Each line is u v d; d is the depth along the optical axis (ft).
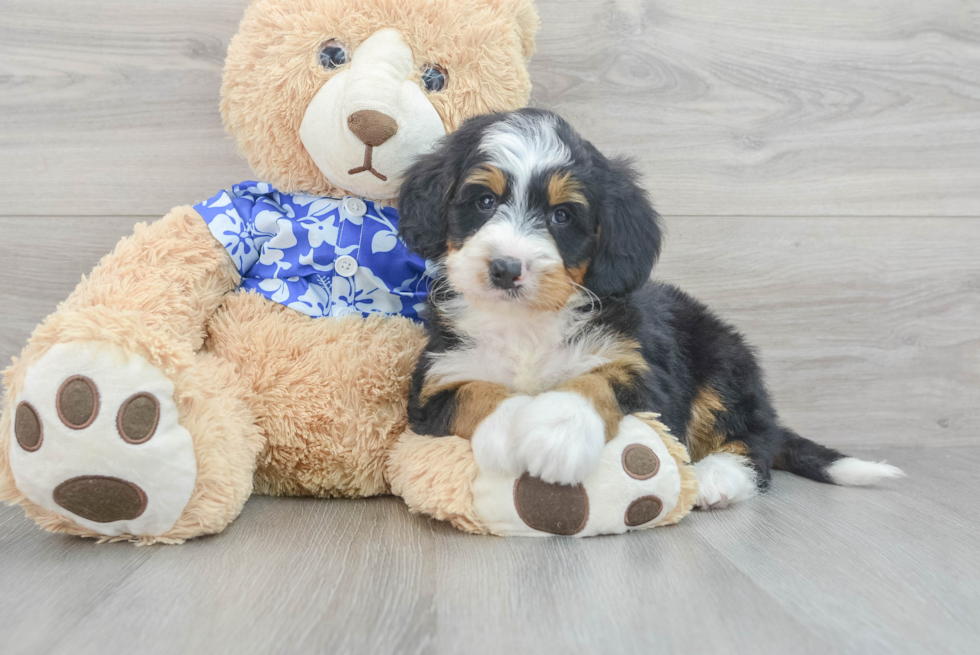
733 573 1.82
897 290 3.01
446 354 2.17
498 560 1.87
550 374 2.11
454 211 2.11
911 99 2.97
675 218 2.92
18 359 1.98
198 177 2.79
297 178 2.37
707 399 2.41
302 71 2.27
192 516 1.96
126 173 2.77
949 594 1.76
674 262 2.93
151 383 1.91
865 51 2.94
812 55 2.92
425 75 2.29
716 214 2.93
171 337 2.06
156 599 1.68
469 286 2.00
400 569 1.82
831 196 2.96
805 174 2.95
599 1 2.82
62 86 2.73
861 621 1.65
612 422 2.00
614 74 2.85
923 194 2.99
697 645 1.56
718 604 1.69
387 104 2.20
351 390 2.22
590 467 1.92
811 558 1.91
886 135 2.97
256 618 1.62
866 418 3.02
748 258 2.95
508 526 1.99
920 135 2.98
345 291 2.35
